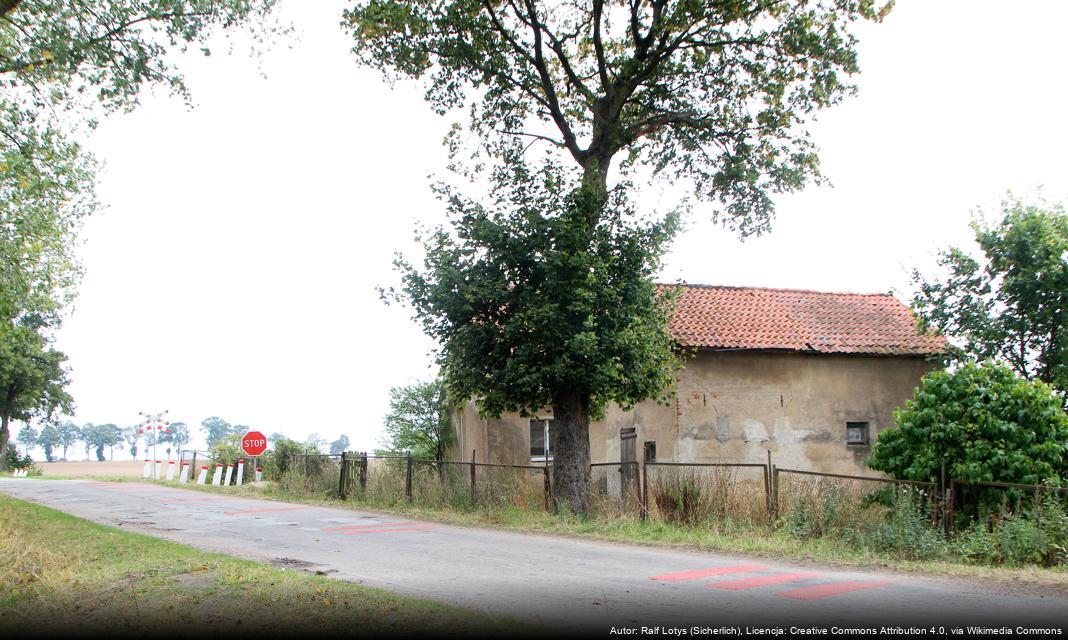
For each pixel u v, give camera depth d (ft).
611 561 35.55
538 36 62.85
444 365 56.49
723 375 70.18
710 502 49.21
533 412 57.21
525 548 39.78
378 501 65.00
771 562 36.14
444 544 40.83
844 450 71.56
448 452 93.45
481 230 54.39
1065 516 36.91
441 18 59.52
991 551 36.60
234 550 37.04
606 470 73.36
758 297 79.87
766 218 69.41
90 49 50.19
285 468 91.66
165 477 103.19
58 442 499.10
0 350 96.94
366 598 24.25
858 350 72.33
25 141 55.16
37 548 35.17
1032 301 62.90
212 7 52.42
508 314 54.54
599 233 54.65
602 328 53.26
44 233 60.59
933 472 44.37
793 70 65.26
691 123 66.03
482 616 22.30
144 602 24.29
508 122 67.72
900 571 33.91
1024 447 43.11
